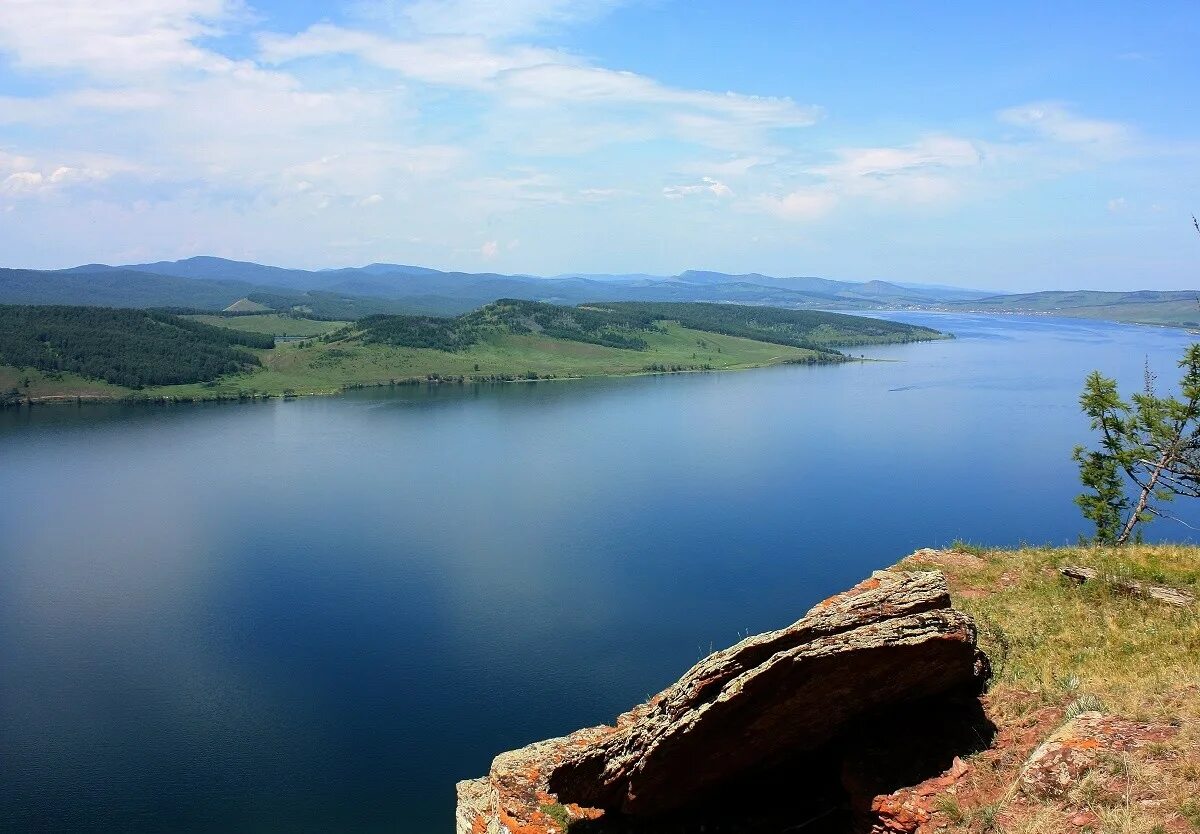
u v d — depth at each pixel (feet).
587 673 174.29
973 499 311.68
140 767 141.79
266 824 125.80
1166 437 118.52
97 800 132.57
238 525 296.30
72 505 325.21
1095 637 51.11
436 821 125.80
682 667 175.42
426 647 189.06
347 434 495.41
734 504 317.63
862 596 42.83
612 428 505.25
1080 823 31.04
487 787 55.88
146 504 327.26
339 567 248.52
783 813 41.39
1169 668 44.19
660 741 41.34
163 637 196.95
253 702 165.17
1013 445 412.36
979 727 40.01
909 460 385.70
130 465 403.54
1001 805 33.88
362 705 162.61
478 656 183.62
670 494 336.70
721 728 40.32
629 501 327.06
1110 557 65.31
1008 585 63.82
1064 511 291.58
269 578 239.09
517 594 222.69
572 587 227.40
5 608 215.72
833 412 536.42
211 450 443.73
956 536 265.34
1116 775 32.65
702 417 536.01
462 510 315.78
